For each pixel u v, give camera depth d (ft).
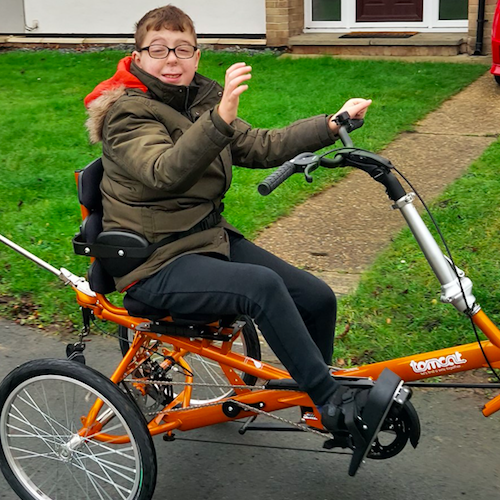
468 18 32.89
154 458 9.49
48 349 14.24
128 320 10.38
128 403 9.53
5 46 41.06
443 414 11.84
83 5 39.91
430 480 10.48
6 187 20.83
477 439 11.25
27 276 16.34
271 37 36.01
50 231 18.19
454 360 9.31
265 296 8.93
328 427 9.05
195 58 9.85
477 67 30.76
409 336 13.60
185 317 9.61
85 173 9.96
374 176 8.91
